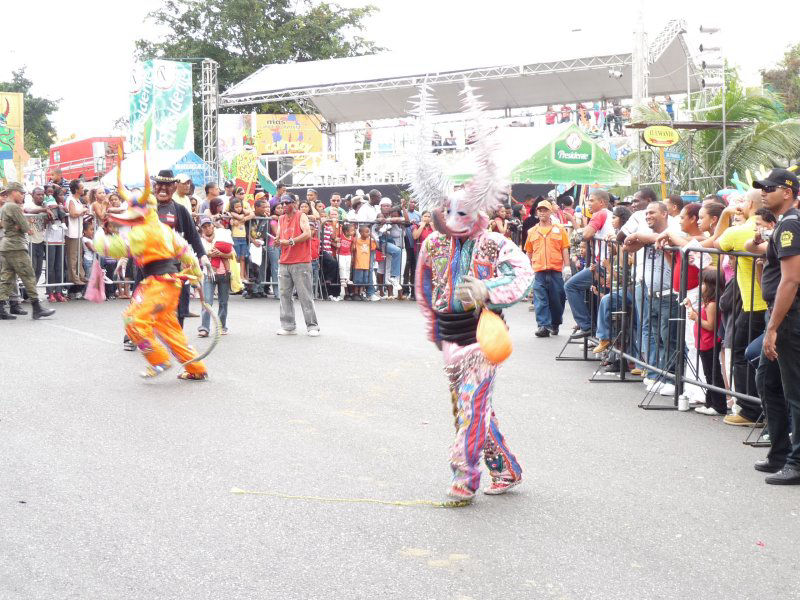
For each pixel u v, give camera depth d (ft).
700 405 27.09
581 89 97.96
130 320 27.58
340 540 15.58
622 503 17.92
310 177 94.68
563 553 15.21
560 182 54.29
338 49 158.20
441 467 19.94
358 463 20.12
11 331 37.86
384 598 13.29
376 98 105.81
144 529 15.88
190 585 13.61
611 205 49.88
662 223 29.63
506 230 53.01
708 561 15.02
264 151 110.93
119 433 22.22
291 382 28.84
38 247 47.50
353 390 27.81
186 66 103.35
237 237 52.85
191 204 55.11
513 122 95.55
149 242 27.32
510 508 17.49
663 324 28.91
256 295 53.88
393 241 56.70
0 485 18.06
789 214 19.10
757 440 22.70
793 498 18.42
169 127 102.47
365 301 55.47
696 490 18.86
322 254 55.52
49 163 123.13
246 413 24.53
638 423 24.79
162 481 18.56
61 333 37.55
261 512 16.88
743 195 26.84
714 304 25.99
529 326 45.19
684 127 68.28
